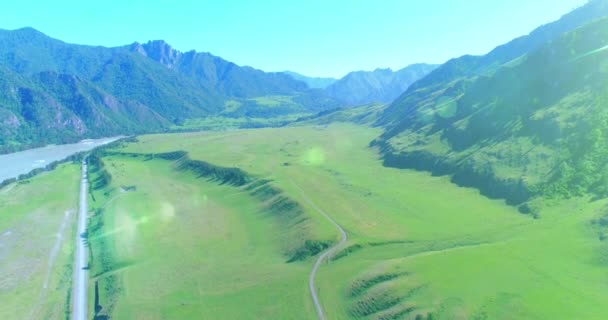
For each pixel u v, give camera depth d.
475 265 78.31
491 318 63.38
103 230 134.75
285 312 78.88
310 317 76.50
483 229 99.69
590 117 122.25
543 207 103.12
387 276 81.19
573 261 75.75
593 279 69.62
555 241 83.56
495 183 125.06
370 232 106.94
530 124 142.25
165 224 137.25
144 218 142.62
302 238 109.50
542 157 123.00
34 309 91.62
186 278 98.50
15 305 92.75
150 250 116.56
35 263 114.06
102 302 92.38
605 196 96.38
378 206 126.31
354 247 99.69
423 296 72.25
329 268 93.75
